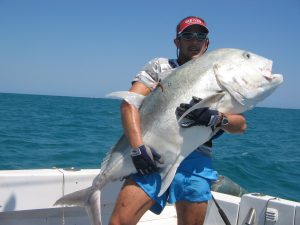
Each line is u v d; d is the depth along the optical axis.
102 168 2.88
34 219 3.68
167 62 3.11
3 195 3.38
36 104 61.00
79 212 3.90
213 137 3.02
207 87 2.74
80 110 47.62
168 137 2.72
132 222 2.82
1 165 9.59
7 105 49.91
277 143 19.00
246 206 3.74
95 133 18.73
